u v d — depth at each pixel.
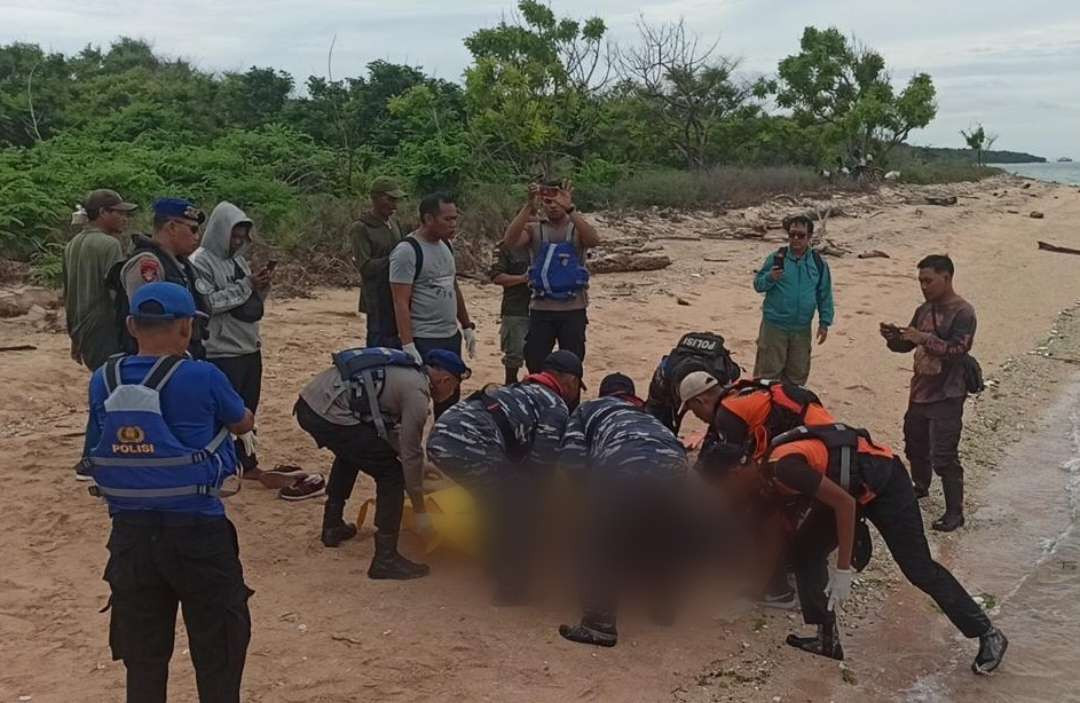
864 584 5.80
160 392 3.38
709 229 22.09
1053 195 45.28
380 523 5.24
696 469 5.04
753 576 5.22
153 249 5.40
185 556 3.42
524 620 4.94
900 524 4.70
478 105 25.55
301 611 4.91
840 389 9.78
